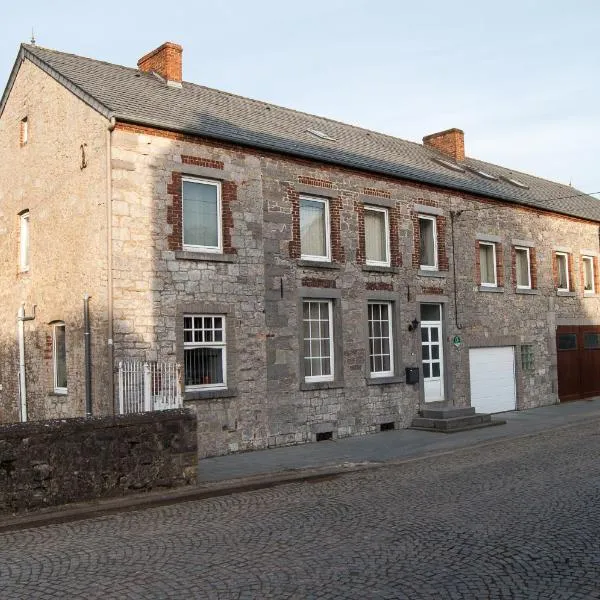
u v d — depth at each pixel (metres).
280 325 15.49
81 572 6.56
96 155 13.59
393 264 18.19
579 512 8.34
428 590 5.79
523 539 7.25
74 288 14.09
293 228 15.95
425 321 19.36
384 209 18.33
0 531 8.31
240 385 14.64
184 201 14.34
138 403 12.99
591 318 26.11
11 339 16.59
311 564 6.60
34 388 15.59
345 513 8.84
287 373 15.53
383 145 21.59
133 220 13.34
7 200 17.09
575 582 5.89
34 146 15.93
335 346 16.69
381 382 17.50
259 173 15.41
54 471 9.23
